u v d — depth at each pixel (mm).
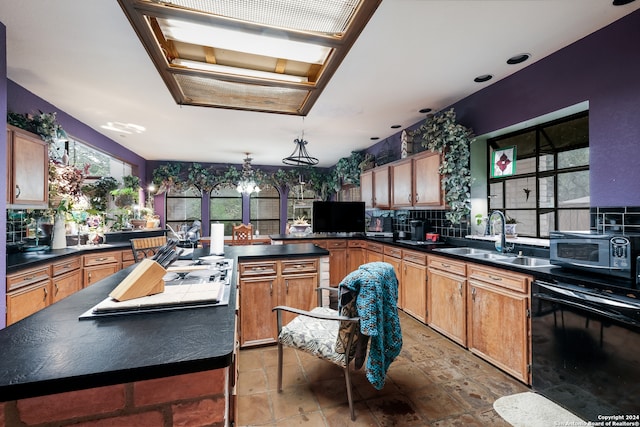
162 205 6824
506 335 2018
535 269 1848
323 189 7551
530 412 1648
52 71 2426
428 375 2047
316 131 4340
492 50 2178
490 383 1943
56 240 3037
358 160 5566
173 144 5148
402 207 3799
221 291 1271
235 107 2271
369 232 5016
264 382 1961
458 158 3016
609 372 1438
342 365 1600
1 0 1629
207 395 721
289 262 2506
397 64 2377
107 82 2627
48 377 614
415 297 3088
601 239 1573
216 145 5262
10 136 2223
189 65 1736
